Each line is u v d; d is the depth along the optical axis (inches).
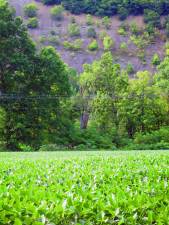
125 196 241.9
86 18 7175.2
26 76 2031.3
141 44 6333.7
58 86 2085.4
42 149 1879.9
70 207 215.2
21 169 423.8
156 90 2620.6
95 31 6825.8
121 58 5954.7
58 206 213.2
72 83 3139.8
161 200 251.3
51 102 2020.2
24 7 7165.4
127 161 524.4
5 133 1952.5
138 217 216.1
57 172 388.2
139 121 2568.9
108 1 7239.2
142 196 242.4
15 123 1913.1
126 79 2728.8
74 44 6294.3
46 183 320.8
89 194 248.7
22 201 230.1
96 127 2529.5
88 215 213.2
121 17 7076.8
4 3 2138.3
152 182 322.0
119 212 216.1
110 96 2645.2
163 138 2224.4
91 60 5949.8
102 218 207.3
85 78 2768.2
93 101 2578.7
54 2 7618.1
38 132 1959.9
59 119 2030.0
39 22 7012.8
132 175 364.5
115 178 339.9
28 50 2091.5
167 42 6053.2
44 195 244.5
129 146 2167.8
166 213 219.6
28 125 1946.4
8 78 1998.0
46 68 2070.6
